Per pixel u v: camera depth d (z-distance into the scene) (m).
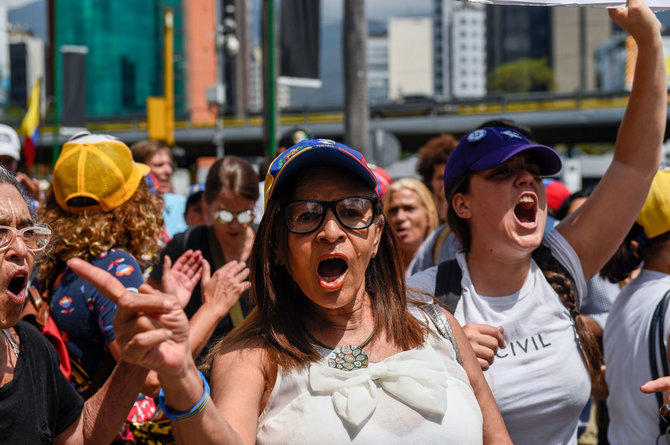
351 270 2.08
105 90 96.69
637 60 2.73
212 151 43.69
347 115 13.48
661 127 2.75
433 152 5.30
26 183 6.10
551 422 2.69
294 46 12.60
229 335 2.12
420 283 2.83
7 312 2.03
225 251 4.17
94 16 95.88
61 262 3.05
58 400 2.24
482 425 2.12
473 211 2.77
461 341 2.24
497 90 126.06
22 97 97.62
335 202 2.07
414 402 1.97
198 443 1.70
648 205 3.05
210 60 92.94
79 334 2.95
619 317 3.14
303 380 2.00
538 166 2.77
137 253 3.30
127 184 3.26
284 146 6.12
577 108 36.59
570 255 2.81
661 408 2.70
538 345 2.70
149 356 1.58
